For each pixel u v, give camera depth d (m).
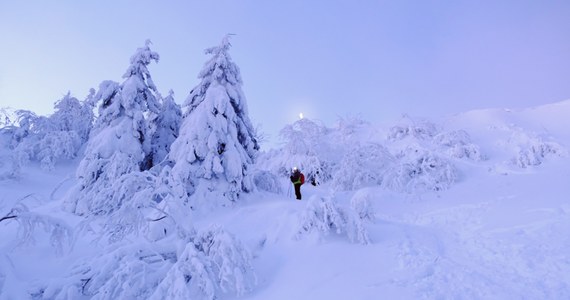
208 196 12.00
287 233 8.09
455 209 11.16
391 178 16.66
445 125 22.50
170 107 18.44
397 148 20.45
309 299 5.59
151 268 6.14
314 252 7.18
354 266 6.64
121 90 15.58
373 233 8.36
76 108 32.06
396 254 7.07
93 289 5.77
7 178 21.95
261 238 8.20
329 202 7.90
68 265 7.25
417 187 15.61
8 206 16.06
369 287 5.76
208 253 6.53
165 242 7.12
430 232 8.92
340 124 24.77
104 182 13.05
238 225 9.67
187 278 6.11
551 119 19.42
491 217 9.23
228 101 13.26
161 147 17.53
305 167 19.67
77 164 28.30
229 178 12.50
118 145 14.11
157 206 7.79
